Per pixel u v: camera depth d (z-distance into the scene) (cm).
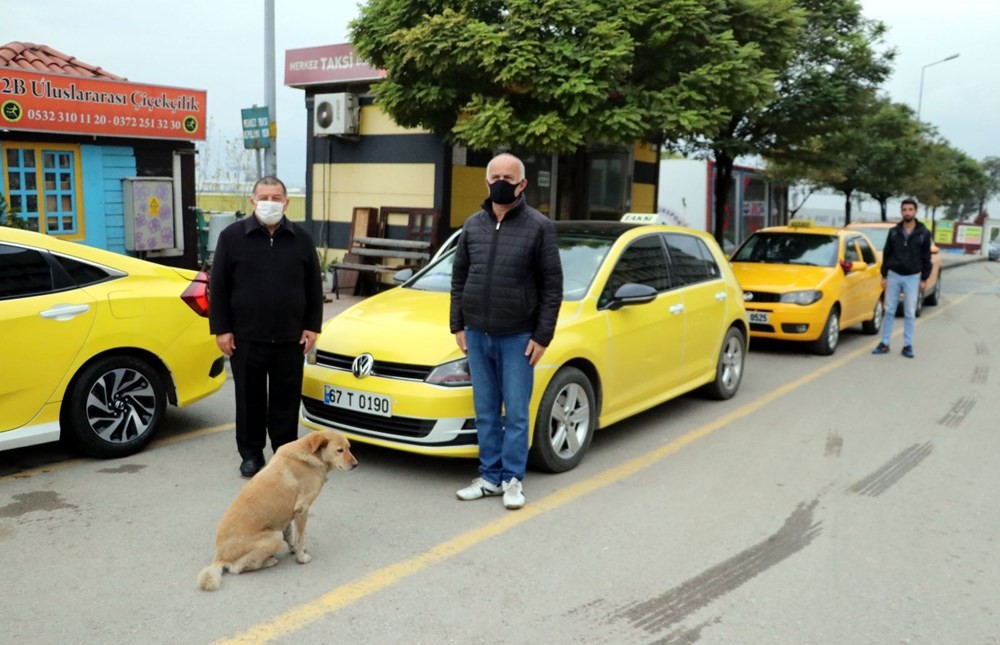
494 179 460
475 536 444
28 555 407
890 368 961
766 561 421
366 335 539
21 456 561
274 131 1146
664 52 1037
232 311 512
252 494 390
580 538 444
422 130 1345
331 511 476
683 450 614
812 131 1457
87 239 1098
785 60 1188
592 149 1614
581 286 590
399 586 384
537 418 524
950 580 403
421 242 1304
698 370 720
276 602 365
